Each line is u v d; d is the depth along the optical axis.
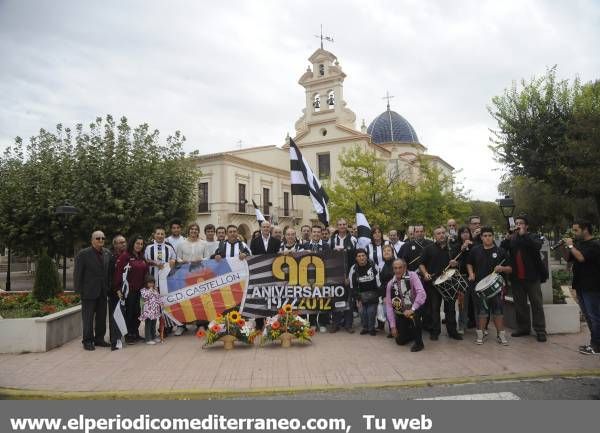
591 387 5.16
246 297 8.34
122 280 7.38
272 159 39.19
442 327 8.68
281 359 6.47
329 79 40.47
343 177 29.30
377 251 9.04
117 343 7.26
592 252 6.39
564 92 18.14
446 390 5.17
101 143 18.64
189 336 8.26
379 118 50.38
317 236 9.48
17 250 19.58
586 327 8.17
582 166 17.11
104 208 17.72
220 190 32.66
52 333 7.42
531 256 7.34
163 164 19.86
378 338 7.81
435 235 7.77
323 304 8.34
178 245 8.75
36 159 19.12
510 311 8.40
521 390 5.11
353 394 5.09
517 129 18.44
